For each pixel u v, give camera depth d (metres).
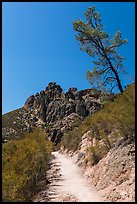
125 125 14.10
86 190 12.93
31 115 109.56
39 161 14.91
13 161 11.64
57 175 18.20
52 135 72.75
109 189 11.34
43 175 15.95
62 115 98.31
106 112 20.81
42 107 108.25
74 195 12.00
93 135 22.95
